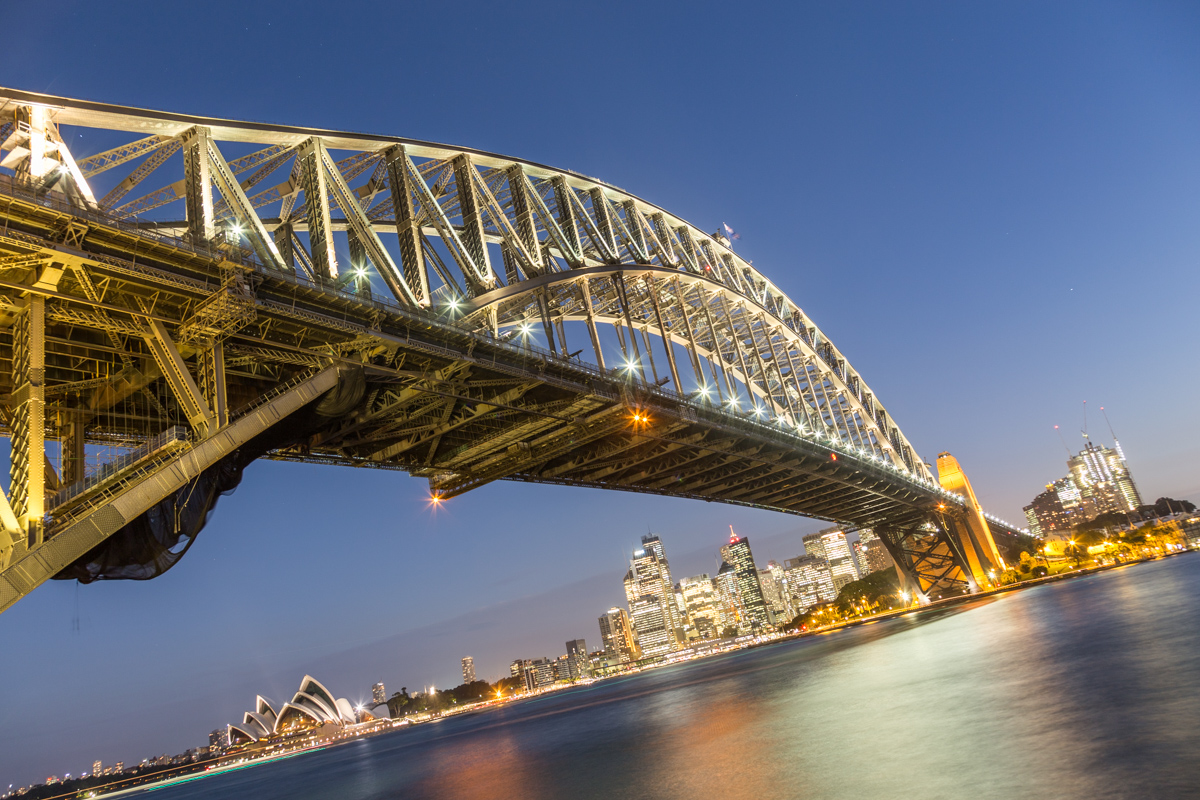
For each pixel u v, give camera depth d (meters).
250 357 32.78
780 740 29.12
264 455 42.06
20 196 23.41
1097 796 13.66
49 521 23.30
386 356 36.59
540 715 133.62
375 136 40.91
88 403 30.92
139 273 26.12
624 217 66.19
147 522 26.17
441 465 53.03
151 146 30.70
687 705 66.06
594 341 51.59
